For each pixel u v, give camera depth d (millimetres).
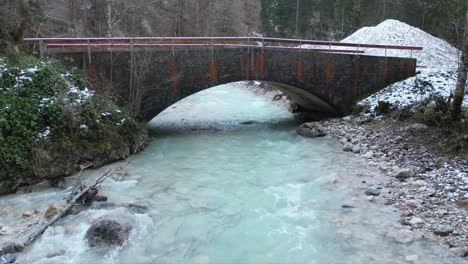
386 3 45125
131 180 10609
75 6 28172
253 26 52375
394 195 9016
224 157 12844
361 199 9000
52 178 10203
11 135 9891
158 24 35812
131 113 13664
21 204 8883
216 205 9039
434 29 34375
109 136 11969
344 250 6926
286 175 11031
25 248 6953
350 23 47750
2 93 10398
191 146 14148
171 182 10508
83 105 11656
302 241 7336
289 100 23328
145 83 14211
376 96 17062
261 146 14188
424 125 13133
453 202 8312
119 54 13625
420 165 10656
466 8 11828
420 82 16484
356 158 12125
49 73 11469
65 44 12883
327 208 8688
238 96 27047
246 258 6844
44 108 10688
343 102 17281
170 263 6684
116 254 6898
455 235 7012
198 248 7176
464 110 12648
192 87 14938
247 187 10148
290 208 8797
